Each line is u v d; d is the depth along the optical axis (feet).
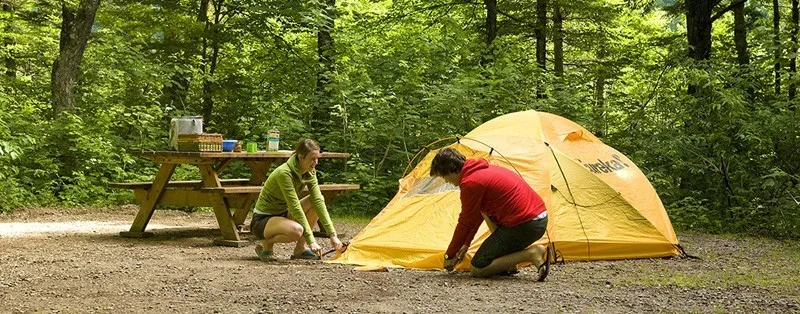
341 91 47.16
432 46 50.49
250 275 21.98
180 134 29.89
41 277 21.47
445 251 23.89
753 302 18.97
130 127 52.95
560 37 67.41
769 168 40.93
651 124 44.16
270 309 17.48
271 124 48.67
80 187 45.65
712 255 28.58
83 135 46.98
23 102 53.62
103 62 53.57
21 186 43.83
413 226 25.22
